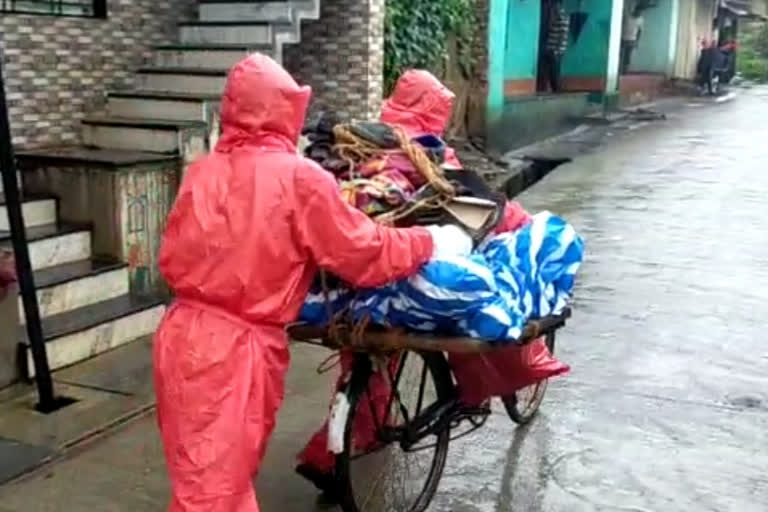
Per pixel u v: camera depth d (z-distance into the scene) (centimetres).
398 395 374
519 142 1501
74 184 586
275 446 432
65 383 491
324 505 381
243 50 708
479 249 350
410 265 304
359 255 291
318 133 370
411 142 358
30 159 594
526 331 341
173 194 616
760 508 385
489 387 384
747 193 1128
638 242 868
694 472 416
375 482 396
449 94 397
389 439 356
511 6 1590
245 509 287
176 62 728
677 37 2727
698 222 960
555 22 1786
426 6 1027
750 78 3728
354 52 787
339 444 331
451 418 380
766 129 1827
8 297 476
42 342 453
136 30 716
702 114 2141
